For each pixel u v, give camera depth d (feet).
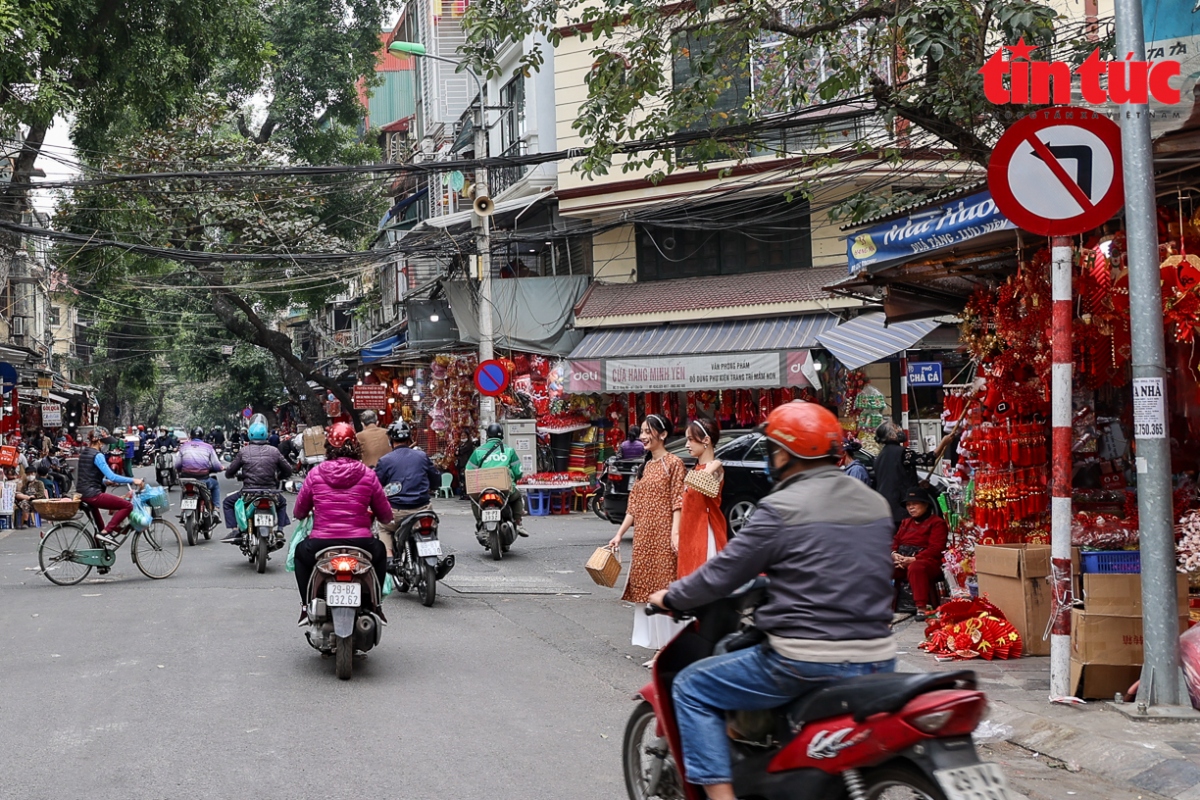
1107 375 26.45
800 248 65.26
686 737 12.57
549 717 20.48
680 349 63.46
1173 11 26.96
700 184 64.13
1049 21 29.22
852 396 57.31
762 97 37.50
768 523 11.86
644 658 25.99
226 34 70.13
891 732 10.64
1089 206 19.52
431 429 87.25
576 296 70.90
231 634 28.40
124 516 38.68
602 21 35.53
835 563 11.75
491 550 43.65
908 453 32.48
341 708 21.03
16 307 130.93
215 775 16.81
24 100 55.11
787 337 60.95
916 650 25.41
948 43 29.12
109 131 78.18
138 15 65.67
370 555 25.00
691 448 23.94
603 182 66.80
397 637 28.43
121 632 28.68
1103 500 27.84
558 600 34.53
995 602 25.45
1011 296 27.12
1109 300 24.35
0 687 22.56
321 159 113.50
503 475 43.83
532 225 78.74
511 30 35.76
